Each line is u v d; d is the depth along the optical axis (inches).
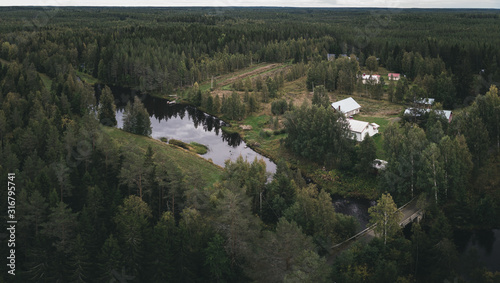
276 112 6250.0
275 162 4712.1
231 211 2546.8
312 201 3011.8
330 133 4375.0
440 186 3405.5
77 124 4594.0
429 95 6397.6
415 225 2689.5
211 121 6387.8
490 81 6205.7
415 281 2514.8
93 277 2452.0
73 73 7790.4
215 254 2496.3
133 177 3046.3
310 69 7519.7
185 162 4409.5
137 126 5270.7
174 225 2679.6
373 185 3988.7
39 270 2420.0
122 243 2556.6
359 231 3002.0
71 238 2566.4
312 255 2337.6
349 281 2337.6
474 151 3769.7
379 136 4845.0
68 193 3053.6
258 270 2532.0
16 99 5152.6
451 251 2532.0
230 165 3759.8
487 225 3289.9
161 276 2459.4
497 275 2388.0
